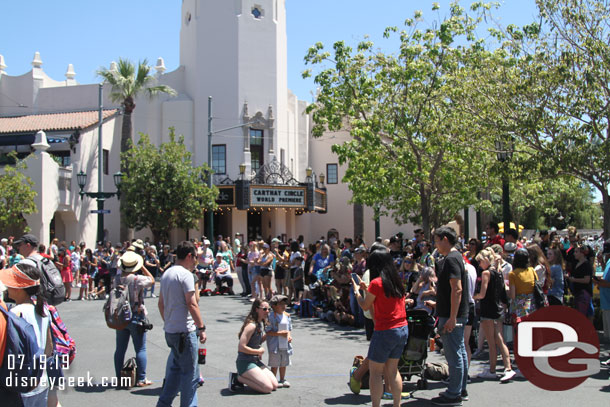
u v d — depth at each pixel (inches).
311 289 593.9
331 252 616.4
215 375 344.2
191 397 245.8
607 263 378.3
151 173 1087.0
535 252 394.6
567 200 2046.0
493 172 579.8
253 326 304.8
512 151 577.0
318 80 682.8
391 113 645.3
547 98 543.2
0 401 179.8
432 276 407.5
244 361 303.9
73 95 1384.1
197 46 1400.1
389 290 252.5
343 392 303.6
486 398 284.2
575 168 530.0
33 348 185.9
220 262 828.0
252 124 1256.2
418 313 304.3
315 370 355.3
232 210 1328.7
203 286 806.5
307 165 1610.5
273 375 309.1
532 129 540.7
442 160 695.1
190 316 252.5
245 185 1270.9
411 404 279.7
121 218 1140.5
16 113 1396.4
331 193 1621.6
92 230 1189.7
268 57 1413.6
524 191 1242.0
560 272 406.6
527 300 340.2
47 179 1037.8
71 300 756.0
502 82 577.9
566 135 521.7
